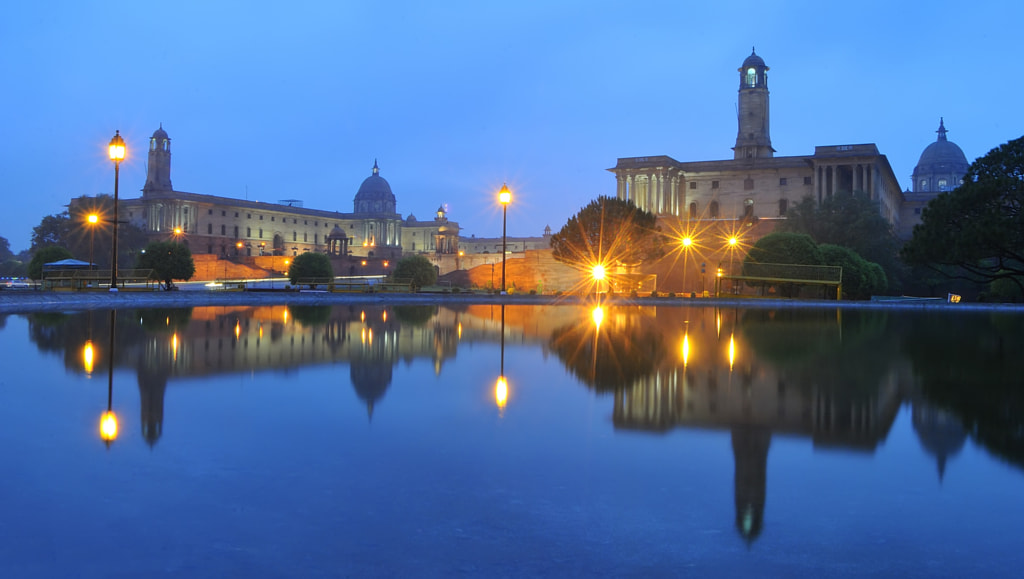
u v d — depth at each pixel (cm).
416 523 426
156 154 16700
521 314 2948
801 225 8806
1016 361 1241
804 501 466
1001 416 736
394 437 627
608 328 2092
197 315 2473
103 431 637
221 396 822
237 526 417
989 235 4366
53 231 13512
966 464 553
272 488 483
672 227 10200
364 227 19488
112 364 1090
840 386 941
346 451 578
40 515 427
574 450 589
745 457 570
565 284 9350
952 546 399
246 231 16950
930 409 774
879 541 405
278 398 812
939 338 1778
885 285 6950
